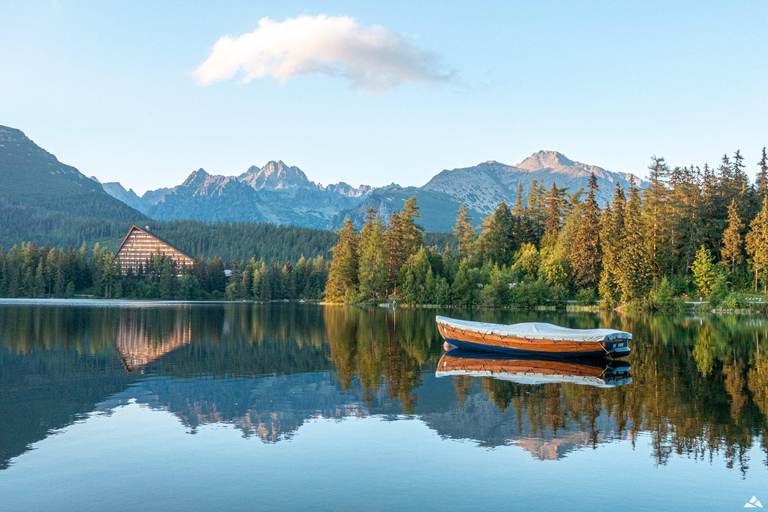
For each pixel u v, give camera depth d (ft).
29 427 53.78
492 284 325.21
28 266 572.92
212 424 55.11
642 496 37.78
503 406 63.05
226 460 44.52
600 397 67.77
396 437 50.88
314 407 62.39
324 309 327.67
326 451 46.78
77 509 35.58
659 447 48.11
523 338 103.91
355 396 68.28
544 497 37.47
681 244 331.16
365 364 94.94
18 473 41.57
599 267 320.09
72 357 100.73
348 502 36.52
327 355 106.32
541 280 315.58
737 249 303.48
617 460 44.78
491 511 35.27
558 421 56.65
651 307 280.31
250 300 588.09
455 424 55.11
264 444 48.67
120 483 39.68
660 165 334.65
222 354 106.83
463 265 340.80
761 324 191.93
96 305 362.53
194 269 618.03
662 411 60.75
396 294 377.91
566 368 91.40
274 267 606.96
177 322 193.47
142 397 67.26
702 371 88.69
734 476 41.47
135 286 593.42
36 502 36.63
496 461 44.47
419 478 40.70
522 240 440.45
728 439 50.49
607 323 198.70
